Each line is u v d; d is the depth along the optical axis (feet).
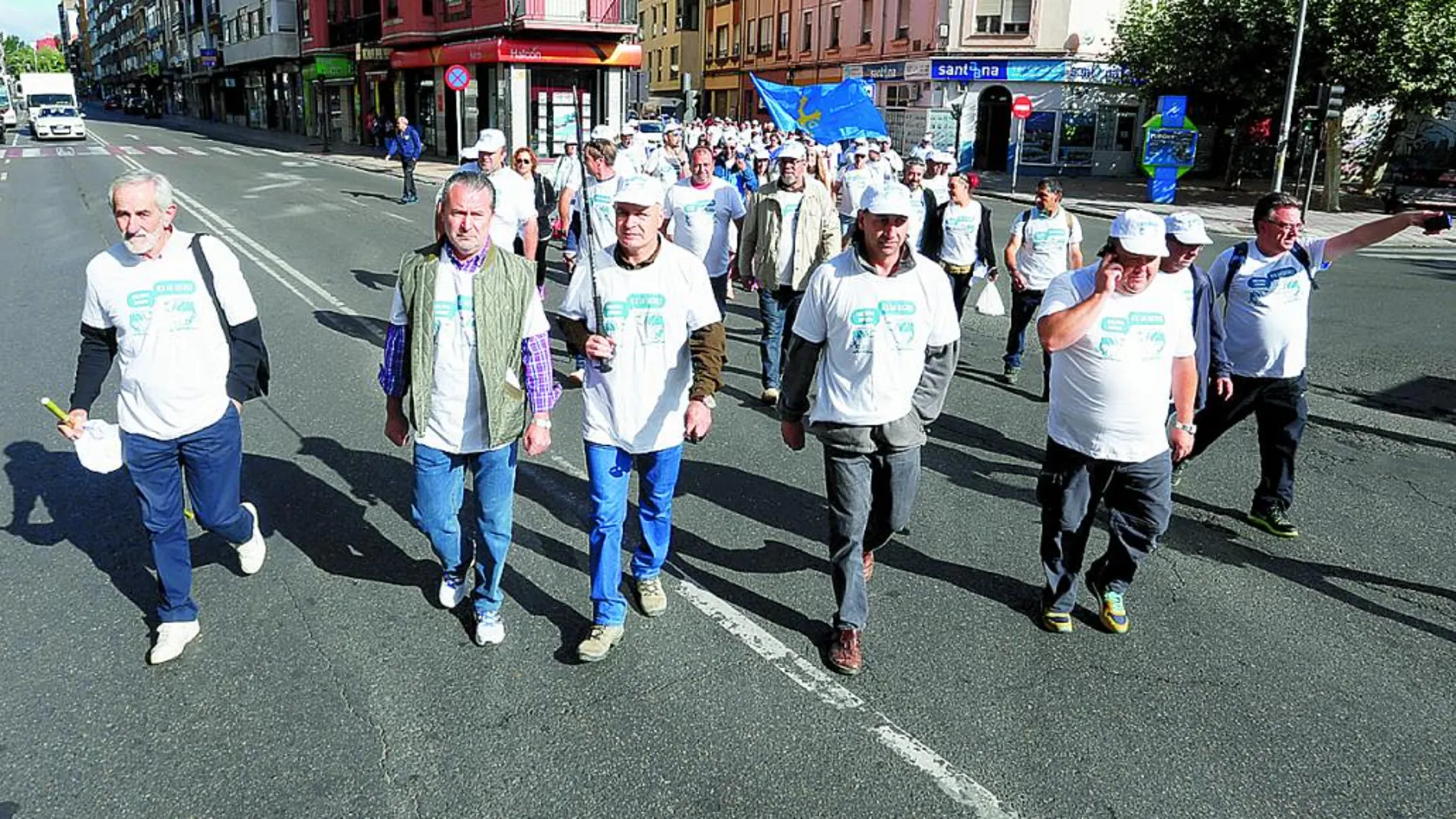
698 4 178.91
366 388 24.62
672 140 56.34
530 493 18.37
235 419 13.15
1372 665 13.16
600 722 11.57
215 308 12.61
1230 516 18.08
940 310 12.63
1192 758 11.13
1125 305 12.83
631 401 12.72
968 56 109.50
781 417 13.28
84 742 11.05
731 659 12.99
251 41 174.91
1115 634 13.85
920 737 11.41
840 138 70.74
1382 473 20.61
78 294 35.19
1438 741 11.54
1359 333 34.83
